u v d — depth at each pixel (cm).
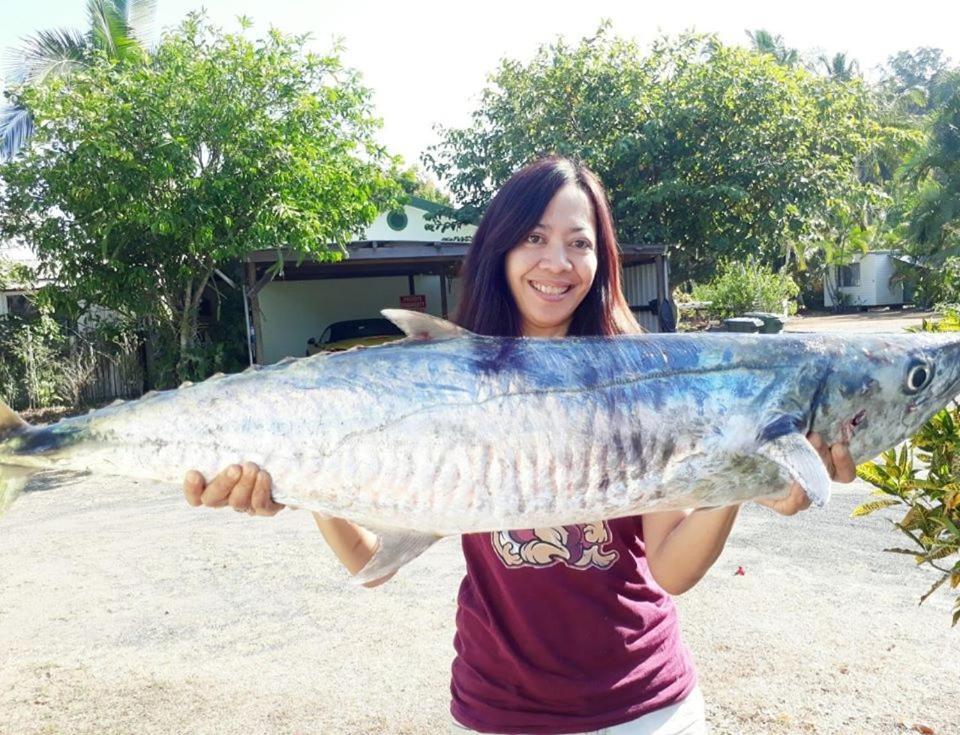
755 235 2022
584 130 2080
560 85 2108
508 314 243
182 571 650
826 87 2133
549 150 2022
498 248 235
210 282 1928
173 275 1548
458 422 214
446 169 2209
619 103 2002
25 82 1909
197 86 1395
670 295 2117
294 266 1984
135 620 555
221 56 1439
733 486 213
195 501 229
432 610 546
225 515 824
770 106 1995
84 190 1362
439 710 421
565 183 233
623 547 220
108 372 1900
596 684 212
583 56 2106
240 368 1927
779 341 223
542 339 223
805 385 218
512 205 232
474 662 225
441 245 1747
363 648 496
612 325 245
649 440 211
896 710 393
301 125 1479
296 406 225
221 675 469
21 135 1875
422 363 221
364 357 225
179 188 1402
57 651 509
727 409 213
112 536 766
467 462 212
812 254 4228
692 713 220
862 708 396
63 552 720
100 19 1955
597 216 240
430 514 214
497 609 221
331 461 220
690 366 217
